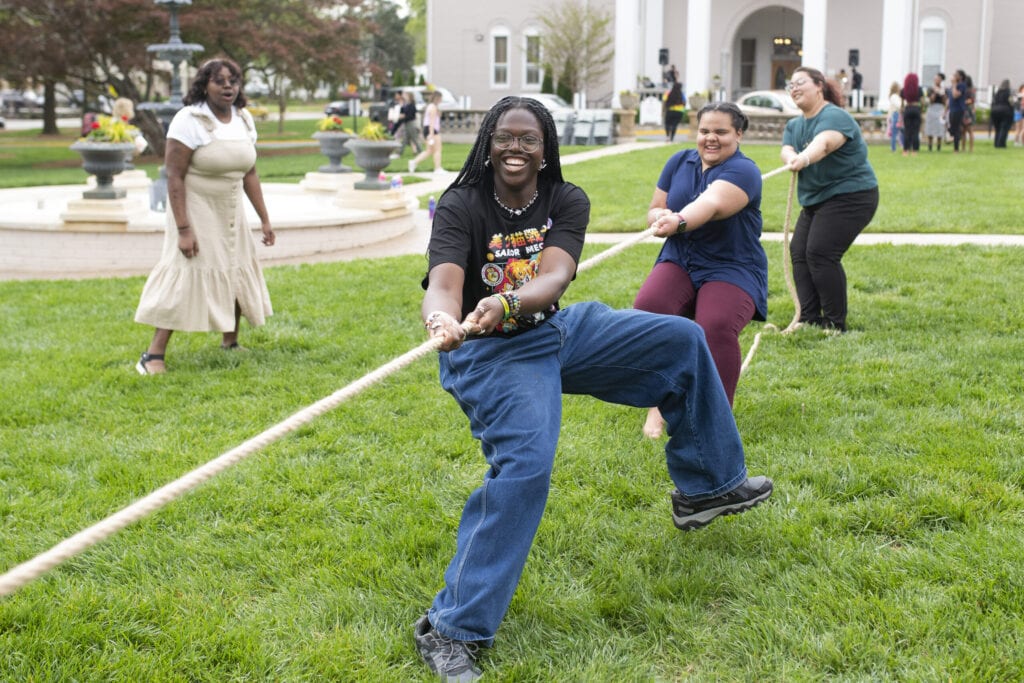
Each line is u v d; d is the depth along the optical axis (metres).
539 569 3.89
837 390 5.98
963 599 3.55
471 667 3.21
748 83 43.22
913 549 3.91
